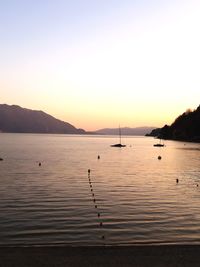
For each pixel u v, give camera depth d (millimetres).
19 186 43062
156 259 14891
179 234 22641
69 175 56250
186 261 14719
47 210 29469
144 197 36656
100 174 58781
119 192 39688
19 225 24547
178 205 32500
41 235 22266
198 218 27250
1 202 32656
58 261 14523
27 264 14180
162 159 100625
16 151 122625
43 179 50531
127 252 15672
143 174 60469
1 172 59438
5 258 14828
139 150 150375
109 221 26016
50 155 106375
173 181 51438
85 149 149875
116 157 106125
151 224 25219
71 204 32094
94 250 15898
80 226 24484
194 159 100812
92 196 36562
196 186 46250
